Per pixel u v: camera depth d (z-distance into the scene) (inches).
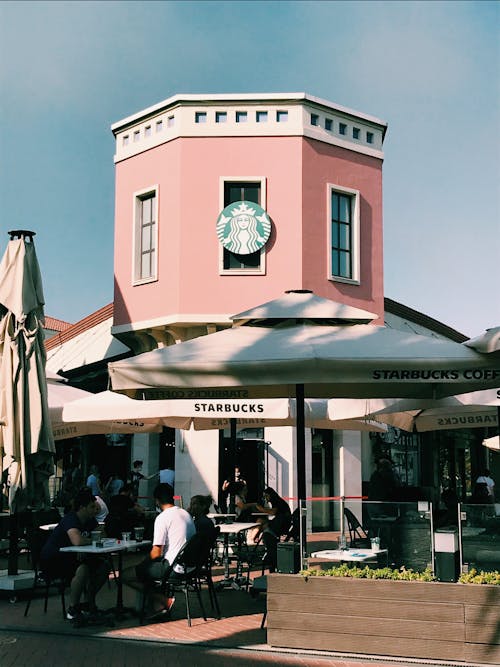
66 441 1058.7
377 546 332.8
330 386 448.1
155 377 338.0
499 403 481.7
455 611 305.1
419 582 311.0
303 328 369.1
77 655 312.5
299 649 320.5
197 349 351.9
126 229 893.2
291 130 842.8
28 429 460.8
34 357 470.3
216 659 306.2
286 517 438.0
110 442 988.6
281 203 837.8
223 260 832.9
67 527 387.2
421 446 1112.2
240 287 828.0
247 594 459.2
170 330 842.8
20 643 333.4
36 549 426.9
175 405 528.7
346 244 880.9
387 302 1110.4
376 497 642.8
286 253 830.5
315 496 888.9
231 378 330.3
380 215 903.7
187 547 373.4
